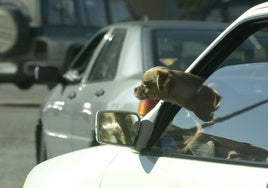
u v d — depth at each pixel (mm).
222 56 5129
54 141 10312
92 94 9266
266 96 4801
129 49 9164
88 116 9172
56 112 10297
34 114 18531
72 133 9727
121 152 5062
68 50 20516
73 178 5160
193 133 4969
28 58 20688
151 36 9203
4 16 20625
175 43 9133
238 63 5375
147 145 4984
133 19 21875
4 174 11773
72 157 5434
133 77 8742
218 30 9461
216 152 4727
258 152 4523
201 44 9156
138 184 4723
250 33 4902
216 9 20094
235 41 5000
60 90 10539
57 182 5250
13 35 20531
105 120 5070
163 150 4953
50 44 20484
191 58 8961
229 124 4816
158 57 8922
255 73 5016
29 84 21609
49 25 20719
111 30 10047
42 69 10695
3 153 13445
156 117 5074
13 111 19141
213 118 4953
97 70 9711
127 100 8281
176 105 5180
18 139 14883
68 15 20953
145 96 5801
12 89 24984
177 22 9719
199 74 5211
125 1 22156
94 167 5082
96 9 21391
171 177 4531
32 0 20812
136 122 5016
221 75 5141
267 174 4082
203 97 5059
